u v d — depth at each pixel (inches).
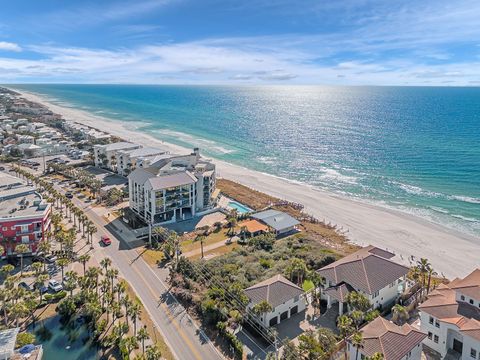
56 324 2320.4
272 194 5300.2
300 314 2472.9
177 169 4365.2
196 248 3462.1
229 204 4766.2
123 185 5280.5
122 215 4197.8
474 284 2234.3
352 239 3853.3
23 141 7834.6
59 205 4439.0
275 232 3846.0
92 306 2294.5
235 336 2183.8
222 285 2728.8
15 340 1886.1
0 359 1779.0
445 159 6850.4
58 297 2561.5
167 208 4003.4
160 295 2655.0
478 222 4320.9
